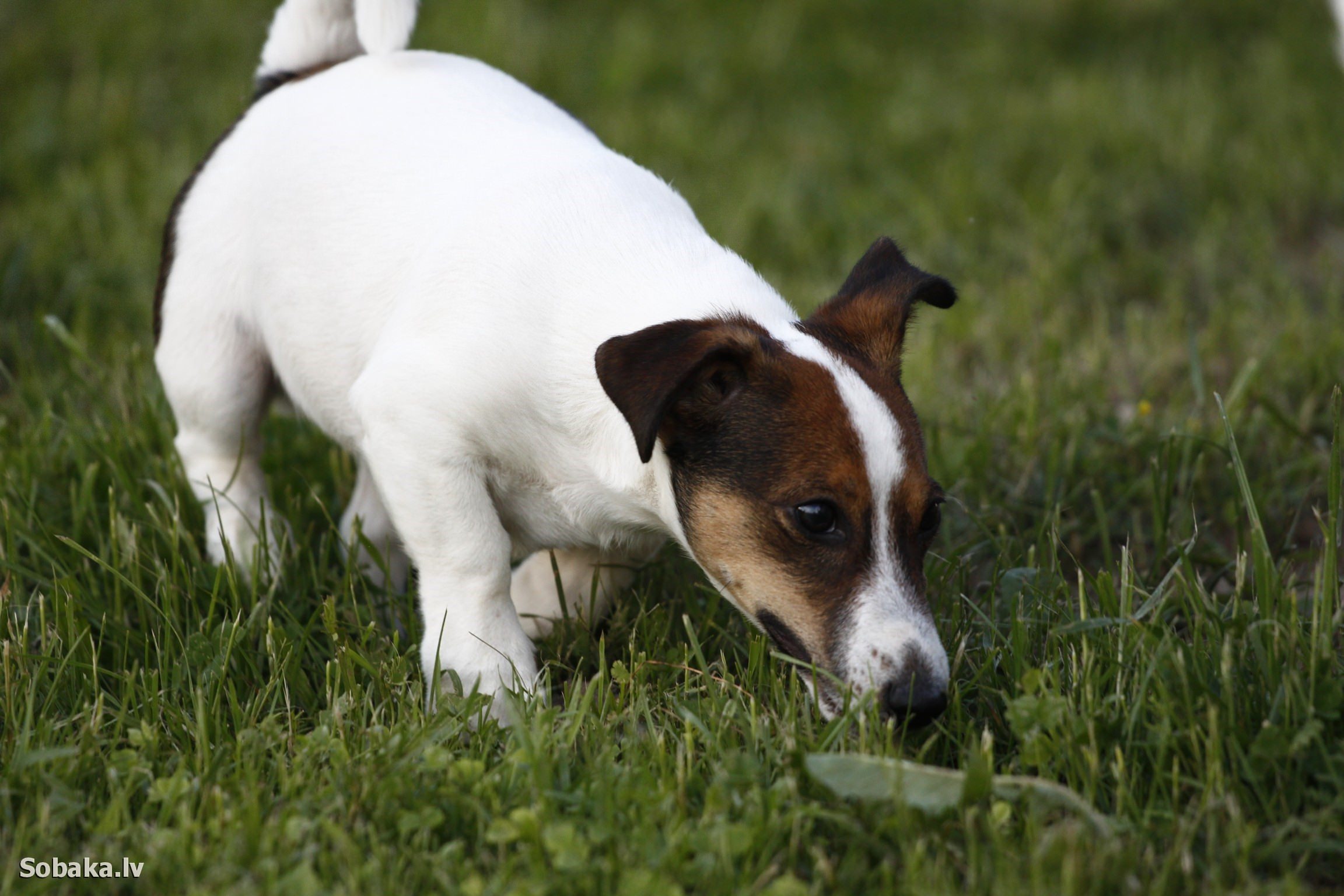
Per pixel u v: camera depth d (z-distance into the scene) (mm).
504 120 6477
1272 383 8938
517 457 5852
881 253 6109
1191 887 4586
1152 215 12320
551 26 15562
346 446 6758
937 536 7273
